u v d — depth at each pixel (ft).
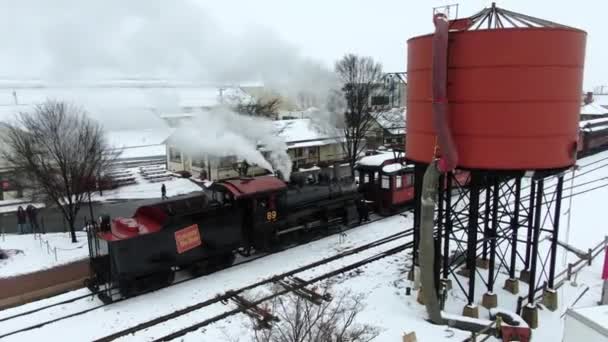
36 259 62.39
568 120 38.55
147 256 49.44
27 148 68.23
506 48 36.22
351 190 74.59
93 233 51.83
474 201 41.96
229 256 58.85
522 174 39.34
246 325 43.45
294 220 65.67
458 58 37.70
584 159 136.87
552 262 45.62
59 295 51.19
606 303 45.60
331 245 67.36
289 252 64.59
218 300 49.32
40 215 88.94
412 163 47.42
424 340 39.91
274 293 49.60
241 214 58.95
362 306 45.78
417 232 49.73
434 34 36.37
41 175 67.62
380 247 66.13
